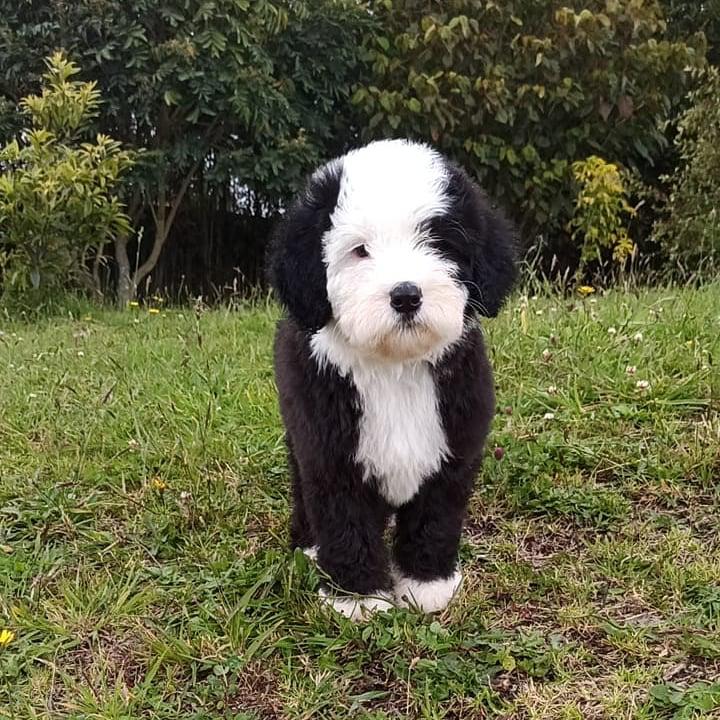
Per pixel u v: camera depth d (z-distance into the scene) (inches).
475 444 31.2
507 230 31.9
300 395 30.6
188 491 40.7
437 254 29.1
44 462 44.4
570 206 102.4
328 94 99.1
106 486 42.4
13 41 93.0
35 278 85.3
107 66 92.2
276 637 30.3
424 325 27.6
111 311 85.1
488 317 31.4
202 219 112.9
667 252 103.5
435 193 29.3
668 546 34.7
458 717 26.5
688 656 28.3
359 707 27.0
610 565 33.9
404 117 98.7
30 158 86.0
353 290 28.2
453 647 29.3
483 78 97.2
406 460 30.2
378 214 28.5
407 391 30.0
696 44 103.9
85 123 91.0
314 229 29.6
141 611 32.1
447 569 32.7
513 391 48.8
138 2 89.2
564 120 102.3
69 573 34.9
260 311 75.2
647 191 104.9
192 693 27.9
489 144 100.0
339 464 30.5
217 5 89.5
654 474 40.3
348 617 30.9
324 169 31.1
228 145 99.0
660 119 104.9
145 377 55.6
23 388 55.2
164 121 96.4
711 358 50.8
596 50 98.0
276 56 96.3
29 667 29.3
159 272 111.0
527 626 30.8
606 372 49.9
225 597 32.6
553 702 26.6
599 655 28.8
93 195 86.5
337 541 31.5
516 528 37.2
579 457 41.8
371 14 100.7
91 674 28.9
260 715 27.0
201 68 90.4
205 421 47.0
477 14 98.8
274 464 43.5
